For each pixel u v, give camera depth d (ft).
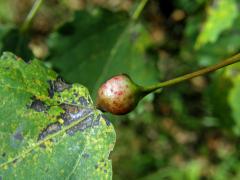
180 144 0.66
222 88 0.44
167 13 0.46
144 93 0.25
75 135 0.23
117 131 0.67
